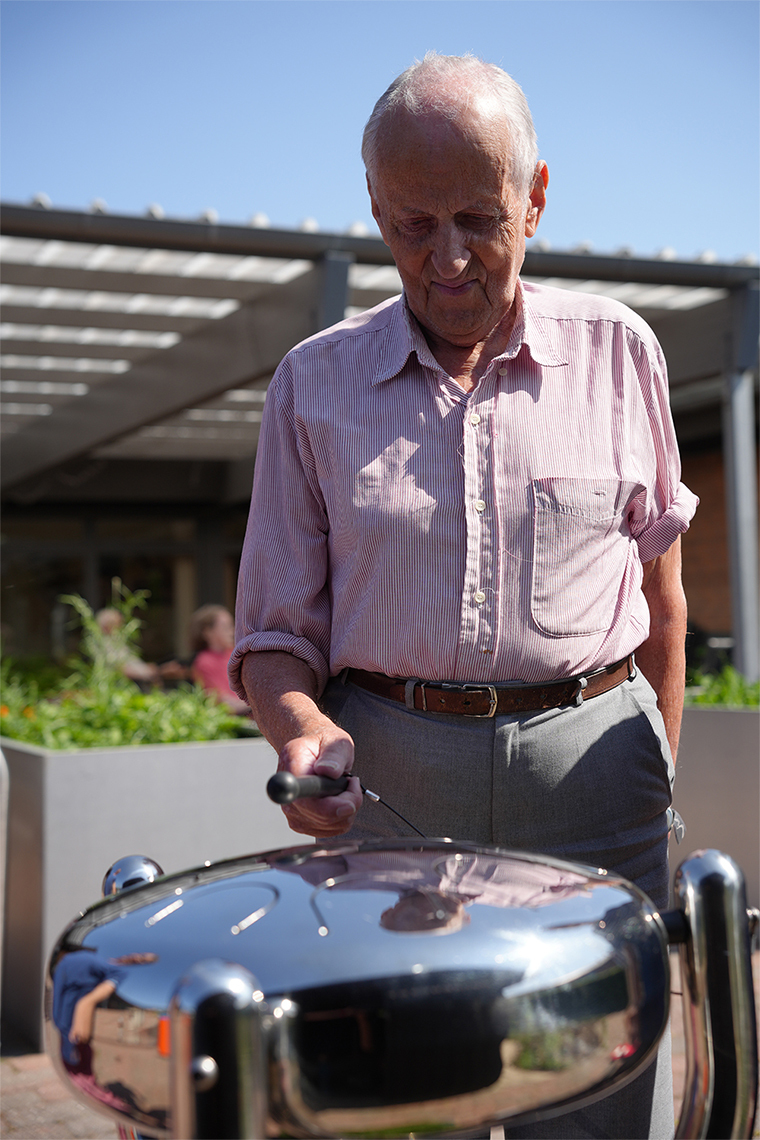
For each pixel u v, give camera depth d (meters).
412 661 1.35
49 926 3.22
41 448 9.49
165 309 6.67
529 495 1.35
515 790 1.32
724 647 8.65
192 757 3.46
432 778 1.33
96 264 5.76
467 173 1.26
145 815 3.38
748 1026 0.87
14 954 3.42
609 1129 1.21
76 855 3.27
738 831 4.03
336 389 1.43
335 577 1.43
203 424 10.12
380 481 1.37
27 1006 3.31
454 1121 0.71
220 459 12.63
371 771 1.38
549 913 0.78
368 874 0.84
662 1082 1.27
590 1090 0.76
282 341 6.00
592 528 1.37
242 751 3.54
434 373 1.39
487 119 1.27
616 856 1.36
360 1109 0.68
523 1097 0.73
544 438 1.37
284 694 1.30
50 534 12.56
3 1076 3.01
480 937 0.74
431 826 1.34
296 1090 0.67
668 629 1.54
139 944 0.77
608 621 1.39
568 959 0.75
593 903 0.81
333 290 5.52
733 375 6.52
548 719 1.33
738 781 4.04
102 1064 0.75
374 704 1.39
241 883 0.84
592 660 1.37
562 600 1.34
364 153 1.36
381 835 1.37
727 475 6.59
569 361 1.42
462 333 1.37
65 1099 2.83
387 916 0.75
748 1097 0.87
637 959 0.79
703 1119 0.87
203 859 3.46
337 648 1.41
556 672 1.34
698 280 6.02
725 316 6.46
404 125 1.28
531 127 1.34
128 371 7.89
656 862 1.41
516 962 0.73
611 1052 0.76
